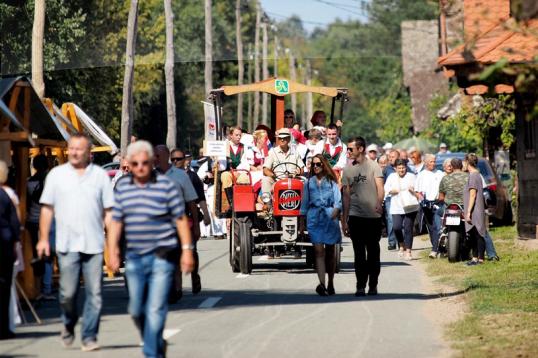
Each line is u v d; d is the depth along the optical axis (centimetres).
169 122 8269
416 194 4503
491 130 7281
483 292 3080
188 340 2388
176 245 2022
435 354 2155
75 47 8956
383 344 2291
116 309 2973
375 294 3228
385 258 4556
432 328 2514
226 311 2886
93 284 2270
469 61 3847
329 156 4341
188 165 4372
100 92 10044
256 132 4316
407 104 16700
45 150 3753
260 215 4047
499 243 4950
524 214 4756
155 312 1972
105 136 4266
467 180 4131
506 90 3941
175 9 14400
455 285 3394
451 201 4169
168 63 8262
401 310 2847
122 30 9300
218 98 4609
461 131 7238
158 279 1992
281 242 3969
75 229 2266
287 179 3956
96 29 9169
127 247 2014
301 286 3525
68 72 9631
